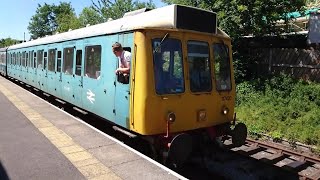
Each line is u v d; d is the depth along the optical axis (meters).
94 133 8.00
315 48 14.12
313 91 12.78
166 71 6.62
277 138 10.12
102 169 5.71
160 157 6.84
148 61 6.40
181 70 6.84
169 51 6.68
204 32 7.18
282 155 8.62
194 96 7.00
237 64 15.61
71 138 7.55
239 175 7.60
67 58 11.02
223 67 7.64
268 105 12.72
